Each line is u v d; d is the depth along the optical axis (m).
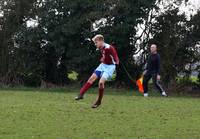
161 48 46.44
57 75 48.47
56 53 47.66
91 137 16.05
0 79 47.75
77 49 46.16
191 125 18.98
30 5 47.72
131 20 44.81
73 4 45.22
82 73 46.72
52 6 46.06
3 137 15.77
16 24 48.06
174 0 46.59
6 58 47.94
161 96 35.72
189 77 46.34
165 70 45.72
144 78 34.34
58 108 23.14
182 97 37.81
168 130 17.70
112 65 22.50
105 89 43.88
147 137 16.31
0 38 47.97
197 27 46.66
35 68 48.03
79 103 25.95
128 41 45.97
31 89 43.09
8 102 26.11
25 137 15.84
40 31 46.66
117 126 18.23
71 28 44.94
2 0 47.94
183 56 46.56
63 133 16.62
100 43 22.45
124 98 31.12
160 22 46.69
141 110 23.28
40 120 19.25
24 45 47.72
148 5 45.09
